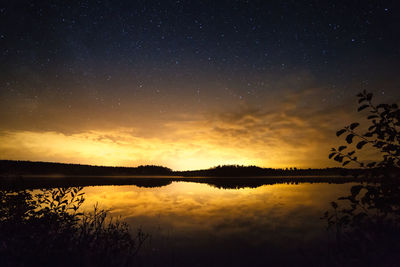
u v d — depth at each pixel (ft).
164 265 11.28
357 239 9.25
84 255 10.96
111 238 13.71
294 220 20.42
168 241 14.92
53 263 10.04
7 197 13.12
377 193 7.98
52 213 13.33
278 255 12.48
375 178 8.02
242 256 12.53
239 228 18.24
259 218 21.66
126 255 12.08
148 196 38.83
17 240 10.86
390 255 8.11
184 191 48.80
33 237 11.51
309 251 12.52
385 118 7.69
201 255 12.61
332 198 33.45
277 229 17.70
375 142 7.86
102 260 10.85
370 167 8.00
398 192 7.64
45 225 12.42
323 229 16.65
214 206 28.55
